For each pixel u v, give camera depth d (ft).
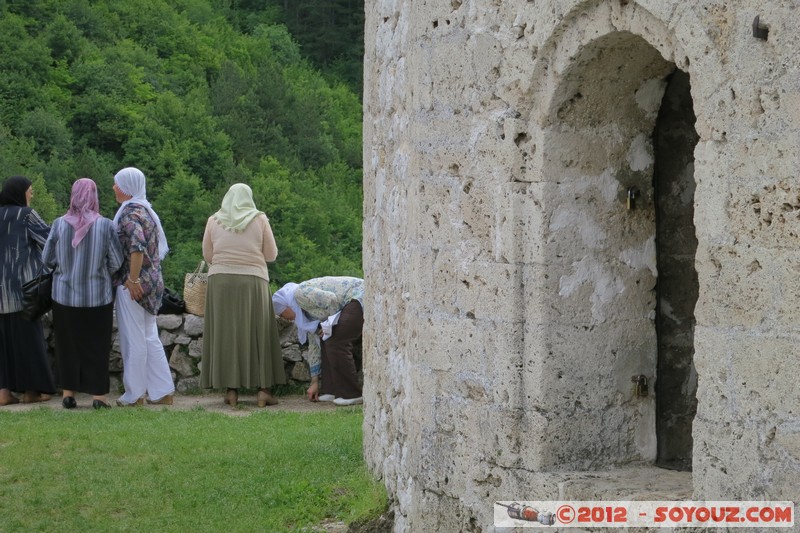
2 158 118.62
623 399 17.38
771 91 12.96
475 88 17.70
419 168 19.04
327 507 22.34
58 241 33.63
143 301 34.68
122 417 32.27
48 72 139.03
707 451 13.93
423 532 19.16
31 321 35.29
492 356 17.52
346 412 34.14
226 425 31.01
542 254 16.76
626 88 16.81
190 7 173.17
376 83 23.63
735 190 13.44
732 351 13.55
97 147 135.13
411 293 19.84
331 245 129.08
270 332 35.50
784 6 12.75
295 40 176.35
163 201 123.75
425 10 18.78
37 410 33.65
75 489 23.98
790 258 12.82
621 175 17.21
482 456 17.81
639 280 17.42
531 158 16.92
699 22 13.76
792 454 12.84
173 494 23.62
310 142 147.23
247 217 34.91
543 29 16.26
